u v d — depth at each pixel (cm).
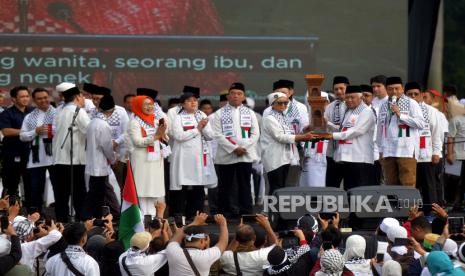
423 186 4294
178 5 5522
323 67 5631
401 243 3188
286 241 3238
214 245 3209
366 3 5638
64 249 3150
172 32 5528
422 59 5797
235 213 4247
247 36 5575
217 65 5562
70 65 5459
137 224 3488
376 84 4444
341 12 5634
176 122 4166
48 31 5447
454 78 8762
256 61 5581
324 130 4122
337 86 4256
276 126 4169
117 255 3181
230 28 5569
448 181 4581
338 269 2930
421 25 5791
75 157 4131
